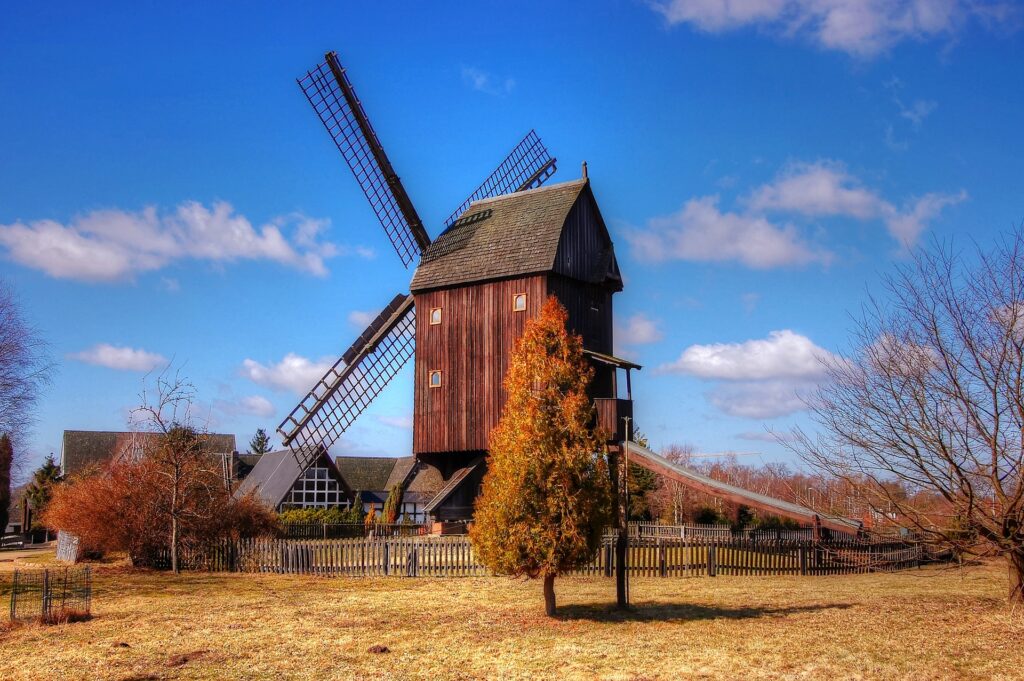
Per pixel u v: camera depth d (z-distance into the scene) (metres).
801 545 32.97
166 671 16.34
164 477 34.09
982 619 20.45
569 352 21.89
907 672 15.55
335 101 50.72
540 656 17.27
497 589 26.95
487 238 47.62
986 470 18.92
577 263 46.66
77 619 21.72
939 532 19.47
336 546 31.61
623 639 18.66
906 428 19.19
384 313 53.16
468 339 46.34
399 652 17.84
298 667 16.61
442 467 47.88
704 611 22.22
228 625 20.92
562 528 20.61
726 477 92.44
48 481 75.62
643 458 25.42
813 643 17.97
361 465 79.69
